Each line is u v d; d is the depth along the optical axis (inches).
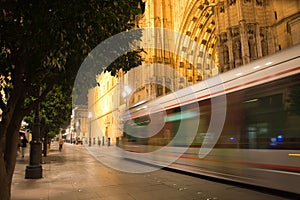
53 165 601.6
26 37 165.5
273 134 267.7
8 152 183.8
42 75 218.1
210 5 1188.5
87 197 279.3
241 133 312.2
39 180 390.9
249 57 826.2
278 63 273.0
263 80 288.4
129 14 235.8
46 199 271.7
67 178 408.8
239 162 310.7
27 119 677.3
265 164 273.1
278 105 265.4
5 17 164.4
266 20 831.1
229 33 890.7
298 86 245.6
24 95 194.1
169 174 453.1
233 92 334.0
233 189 318.7
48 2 156.6
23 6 162.4
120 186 341.1
